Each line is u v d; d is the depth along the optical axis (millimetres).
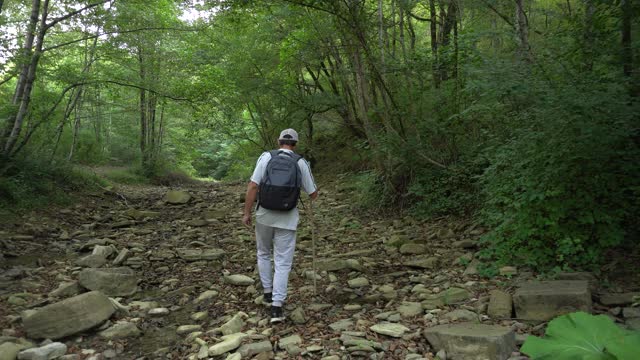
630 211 4945
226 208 10977
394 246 6793
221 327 3922
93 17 10461
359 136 14609
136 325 4098
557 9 7879
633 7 5207
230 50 13766
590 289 4113
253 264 6105
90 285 4797
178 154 25094
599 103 4438
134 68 13523
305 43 11484
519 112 5840
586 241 4918
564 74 5250
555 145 4824
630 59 5332
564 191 4871
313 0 8445
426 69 8781
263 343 3539
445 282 4965
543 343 1819
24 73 9672
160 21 12484
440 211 8133
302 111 14156
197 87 11797
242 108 15945
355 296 4762
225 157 33531
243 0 9359
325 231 8211
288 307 4500
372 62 9039
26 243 6680
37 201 9000
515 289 4469
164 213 10398
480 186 7398
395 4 9898
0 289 4762
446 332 3375
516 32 6652
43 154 11016
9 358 3268
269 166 4211
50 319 3760
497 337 3170
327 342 3604
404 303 4371
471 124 8281
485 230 6668
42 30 9562
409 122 9039
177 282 5383
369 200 9664
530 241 5055
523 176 5254
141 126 20328
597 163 4793
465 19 9367
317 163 16547
